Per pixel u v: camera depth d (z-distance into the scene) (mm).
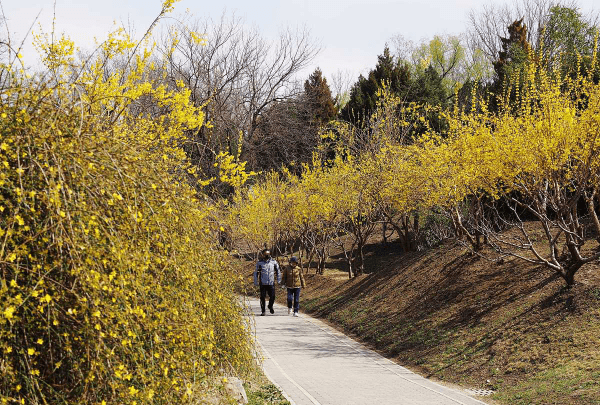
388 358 11867
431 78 35625
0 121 3879
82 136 4137
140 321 4016
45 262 3736
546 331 9891
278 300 22453
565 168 10883
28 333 3805
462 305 12797
